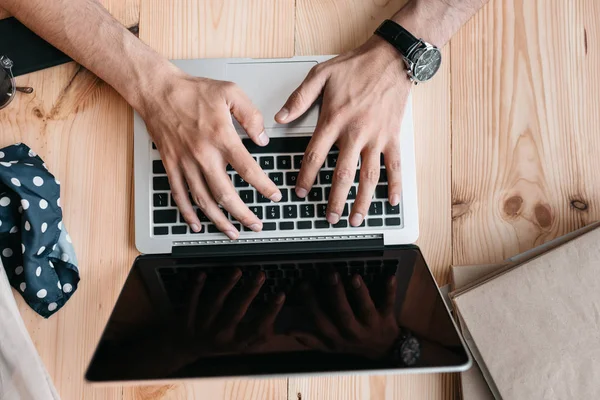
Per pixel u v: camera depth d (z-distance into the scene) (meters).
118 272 0.62
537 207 0.64
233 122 0.61
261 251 0.60
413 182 0.61
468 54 0.66
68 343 0.61
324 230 0.60
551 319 0.55
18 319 0.57
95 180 0.64
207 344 0.48
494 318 0.56
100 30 0.61
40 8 0.60
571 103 0.65
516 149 0.64
